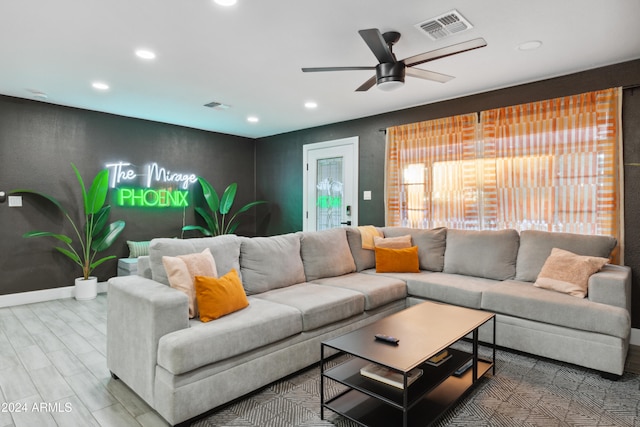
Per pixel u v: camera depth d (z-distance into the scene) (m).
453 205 4.25
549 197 3.60
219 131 6.12
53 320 3.72
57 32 2.60
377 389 1.96
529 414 2.14
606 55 3.05
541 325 2.81
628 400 2.28
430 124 4.41
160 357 2.01
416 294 3.57
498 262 3.59
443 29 2.59
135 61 3.13
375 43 2.36
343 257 3.89
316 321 2.69
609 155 3.25
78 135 4.69
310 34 2.65
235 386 2.20
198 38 2.71
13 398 2.29
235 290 2.51
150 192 5.36
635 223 3.17
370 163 5.04
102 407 2.19
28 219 4.35
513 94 3.82
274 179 6.41
